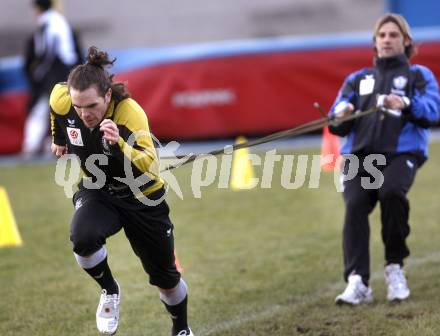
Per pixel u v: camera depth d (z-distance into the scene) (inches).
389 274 753.0
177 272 617.3
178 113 1732.3
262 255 936.3
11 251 995.3
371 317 705.6
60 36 1590.8
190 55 1721.2
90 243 571.5
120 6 1739.7
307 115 1736.0
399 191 721.0
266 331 689.6
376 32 759.1
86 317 744.3
